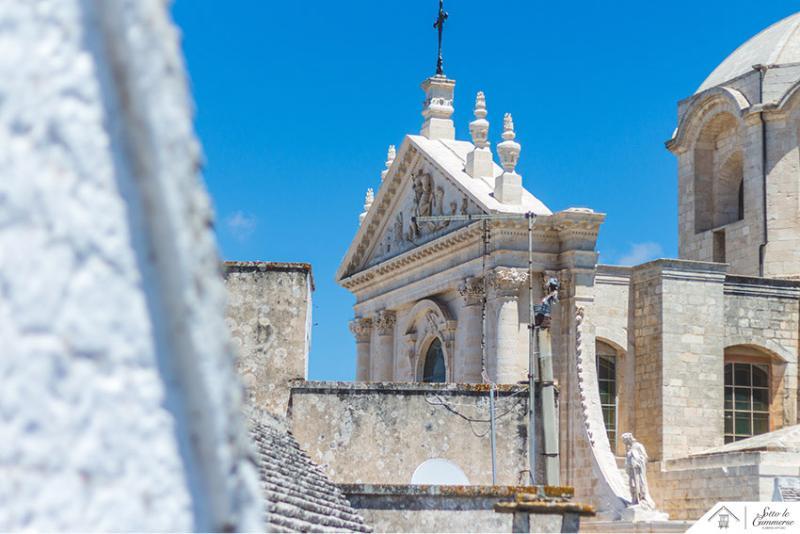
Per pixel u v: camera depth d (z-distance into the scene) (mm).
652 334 61312
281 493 18359
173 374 2363
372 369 70000
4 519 2305
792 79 68188
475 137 62000
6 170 2373
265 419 24297
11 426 2334
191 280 2375
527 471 28422
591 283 55906
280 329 27219
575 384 54781
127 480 2340
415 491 23484
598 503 52188
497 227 56531
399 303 66500
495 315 56562
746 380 63500
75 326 2357
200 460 2352
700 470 55812
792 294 63906
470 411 28453
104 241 2367
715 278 61938
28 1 2393
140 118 2365
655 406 60562
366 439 27812
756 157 68188
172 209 2369
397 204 67625
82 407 2348
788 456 53125
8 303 2359
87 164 2371
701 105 71875
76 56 2383
